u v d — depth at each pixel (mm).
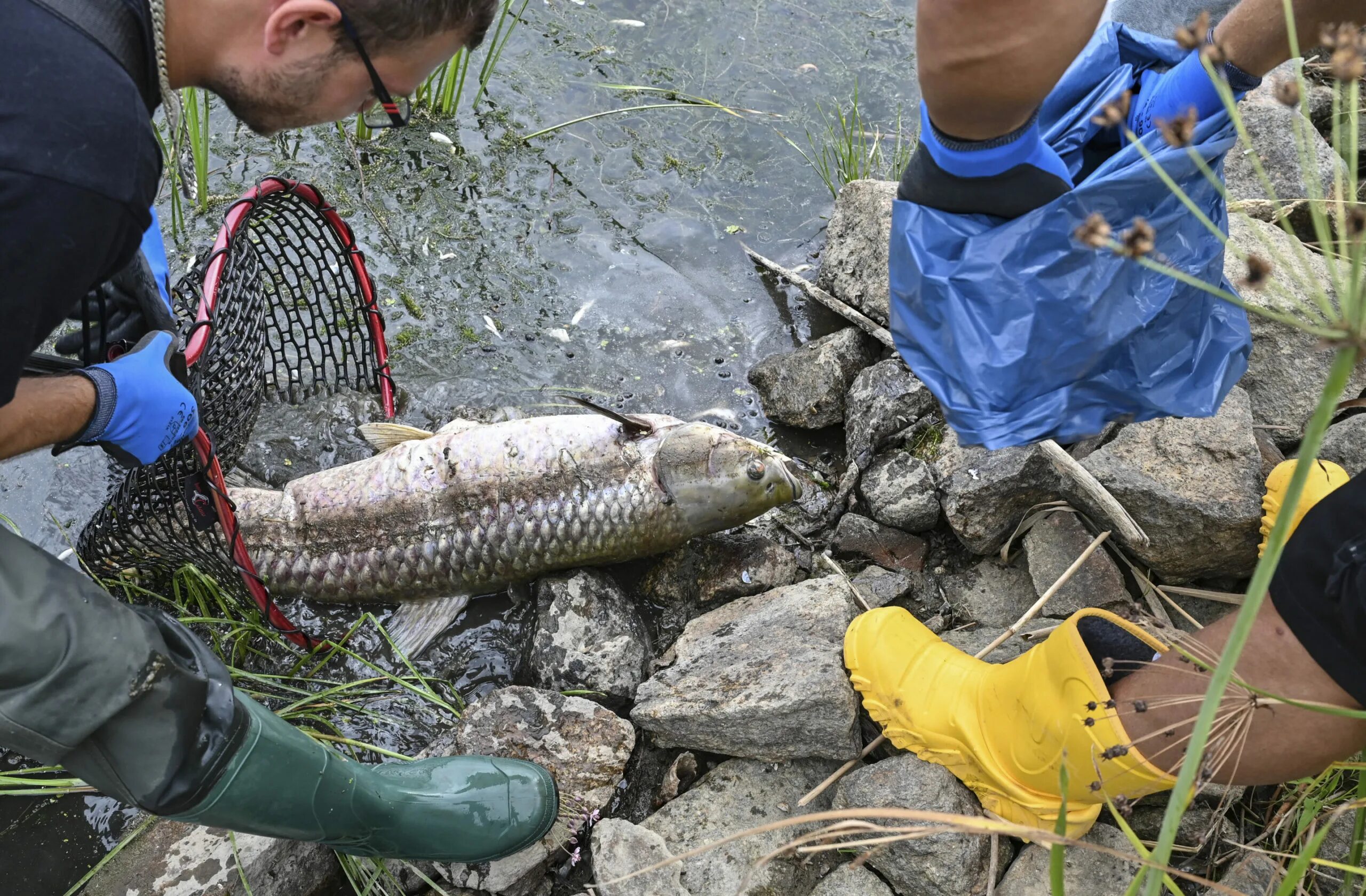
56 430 2127
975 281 2043
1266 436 3332
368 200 4605
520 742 2959
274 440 3791
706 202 4750
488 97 5078
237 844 2746
